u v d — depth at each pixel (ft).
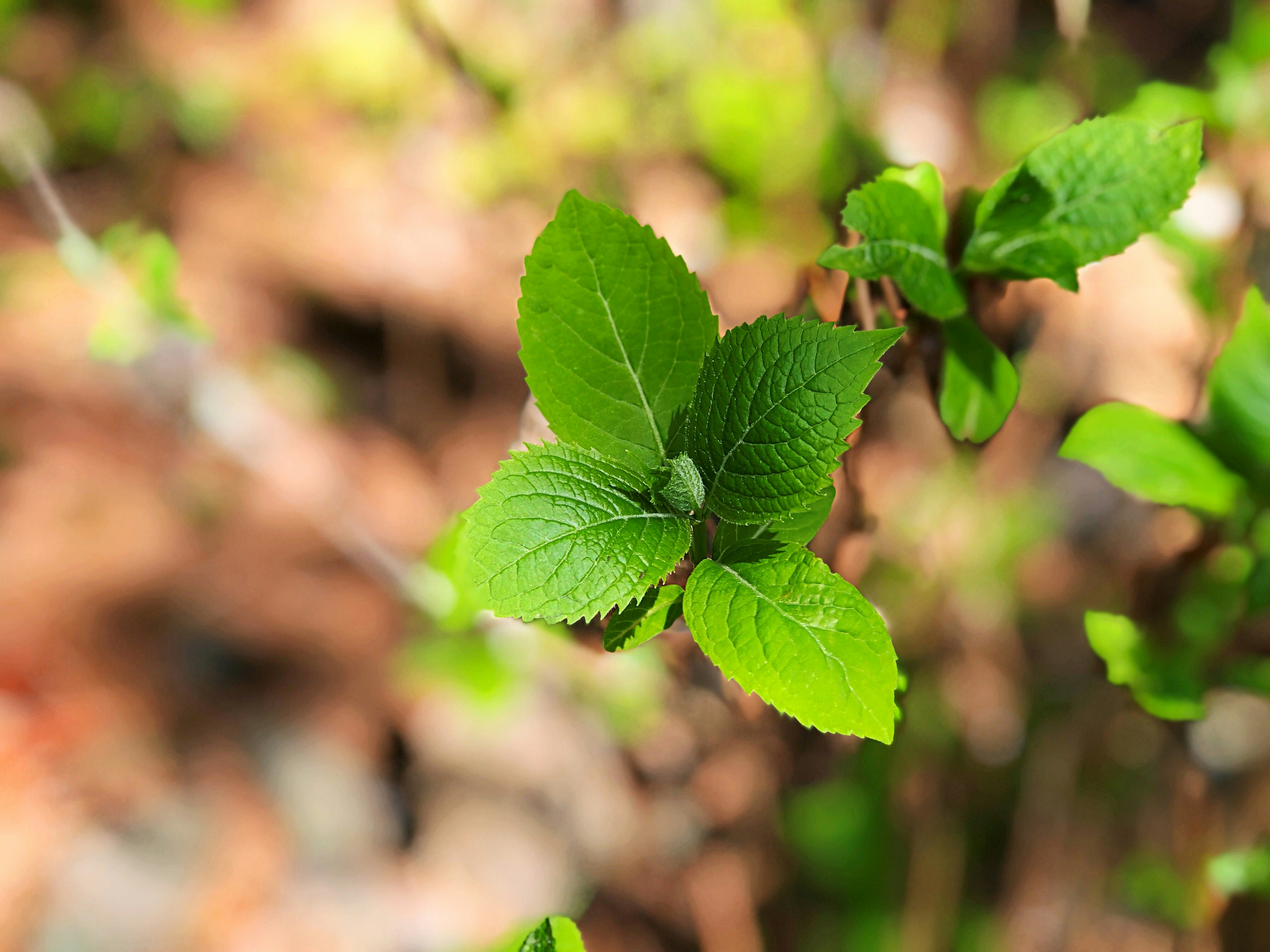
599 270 1.18
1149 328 2.02
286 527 3.49
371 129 4.34
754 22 3.84
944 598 2.22
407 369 3.92
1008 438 2.17
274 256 4.11
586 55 4.09
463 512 1.15
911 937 2.47
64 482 3.50
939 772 2.50
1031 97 3.34
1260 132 1.98
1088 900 2.40
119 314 2.59
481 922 2.90
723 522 1.22
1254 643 1.66
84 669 3.20
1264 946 2.10
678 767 2.71
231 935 2.86
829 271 1.46
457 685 2.80
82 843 2.93
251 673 3.27
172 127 4.41
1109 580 2.24
